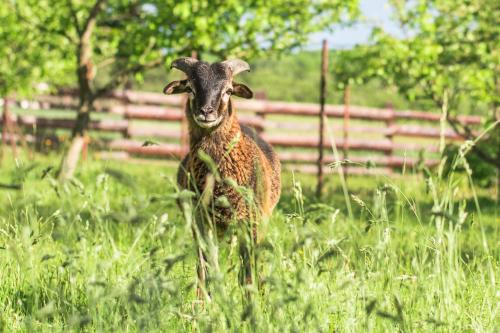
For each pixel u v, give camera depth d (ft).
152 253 12.43
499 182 56.54
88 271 14.01
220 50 49.26
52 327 13.97
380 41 46.91
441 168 13.53
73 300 13.55
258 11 47.09
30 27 50.62
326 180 30.53
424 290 14.35
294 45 50.60
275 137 75.41
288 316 13.10
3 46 51.11
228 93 18.51
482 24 49.01
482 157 51.42
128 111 74.38
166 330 13.38
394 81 49.32
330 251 12.88
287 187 44.91
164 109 75.10
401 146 76.43
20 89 54.29
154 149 68.85
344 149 61.57
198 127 18.34
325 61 50.75
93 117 75.97
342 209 33.86
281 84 136.15
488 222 35.91
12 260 17.60
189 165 18.61
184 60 19.10
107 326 12.96
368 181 61.57
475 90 48.24
